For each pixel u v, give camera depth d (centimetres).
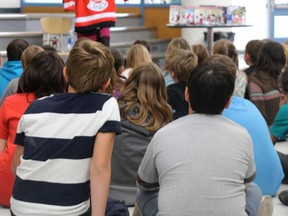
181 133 216
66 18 702
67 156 210
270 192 346
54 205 209
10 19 739
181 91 379
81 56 217
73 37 744
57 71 310
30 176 211
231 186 210
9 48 441
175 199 208
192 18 698
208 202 206
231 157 212
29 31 761
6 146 326
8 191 337
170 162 213
